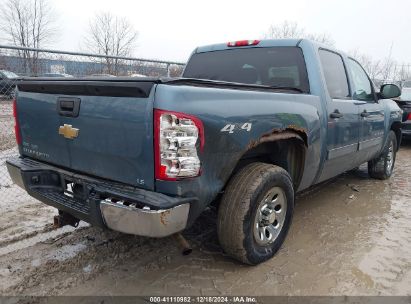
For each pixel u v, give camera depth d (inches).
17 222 156.6
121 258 127.4
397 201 196.4
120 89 92.7
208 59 173.8
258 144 112.7
